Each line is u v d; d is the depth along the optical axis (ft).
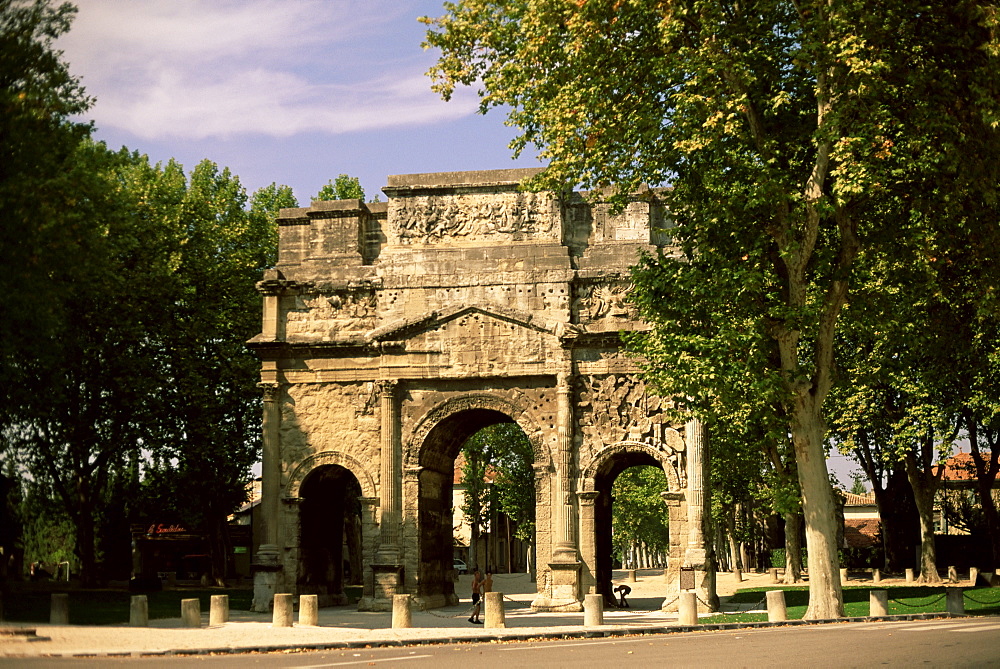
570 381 183.42
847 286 128.88
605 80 126.00
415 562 185.37
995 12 113.39
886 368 177.37
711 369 120.47
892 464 231.09
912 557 276.00
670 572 176.04
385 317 190.08
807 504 126.52
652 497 411.95
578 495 181.16
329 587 204.64
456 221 191.72
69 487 240.32
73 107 143.84
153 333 224.74
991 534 218.38
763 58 127.54
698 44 126.72
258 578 186.39
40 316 143.84
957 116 119.14
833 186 116.26
